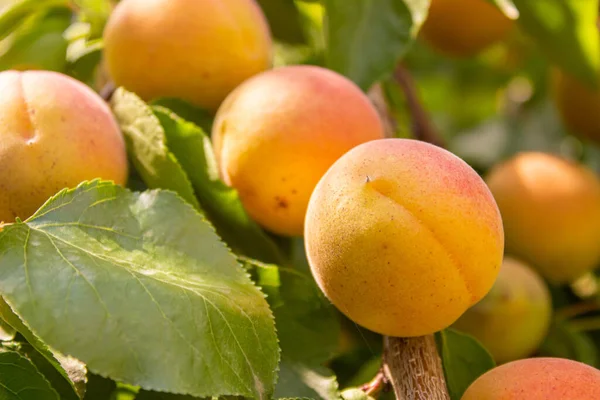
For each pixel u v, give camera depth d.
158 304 0.32
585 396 0.33
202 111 0.40
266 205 0.37
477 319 0.43
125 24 0.40
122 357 0.31
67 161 0.35
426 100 0.65
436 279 0.32
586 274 0.49
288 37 0.47
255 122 0.37
